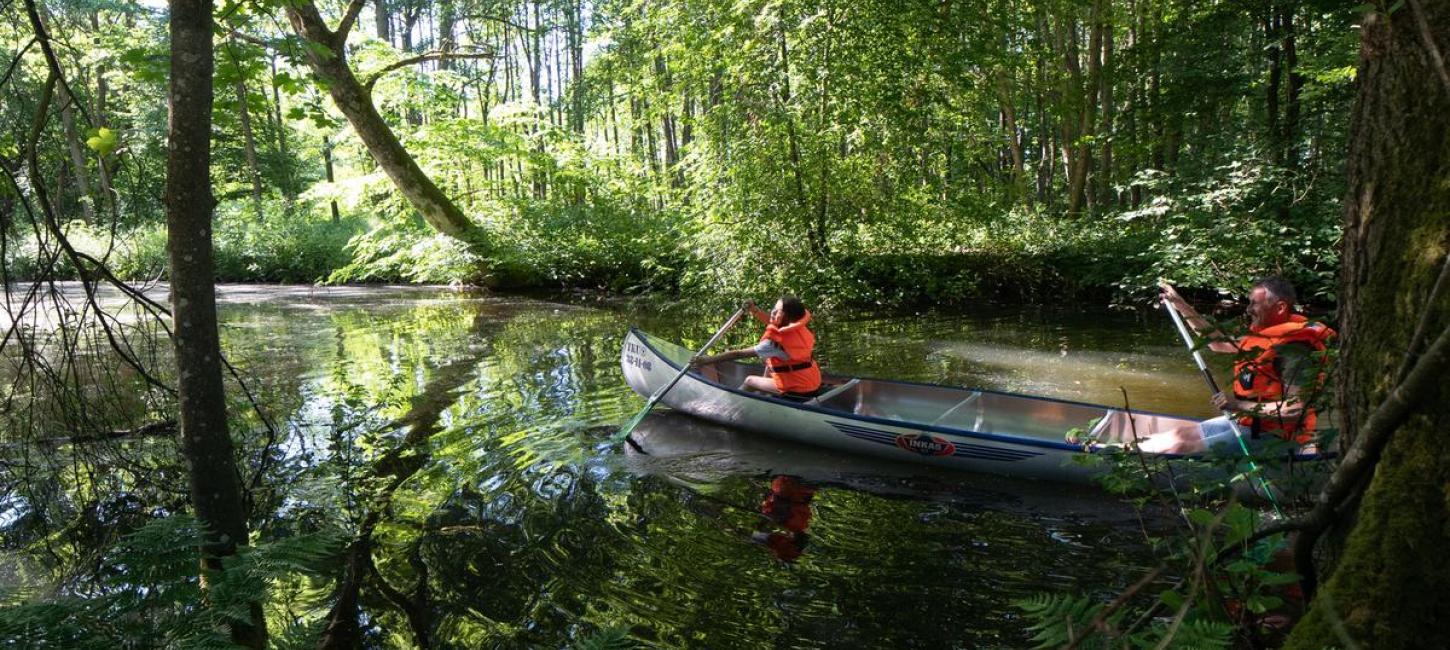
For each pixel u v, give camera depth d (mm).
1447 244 1701
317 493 4430
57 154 3695
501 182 17578
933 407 5773
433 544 3750
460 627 3012
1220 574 2152
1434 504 1598
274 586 3348
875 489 4449
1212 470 3514
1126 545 3631
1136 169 15086
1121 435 4895
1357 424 1912
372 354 8672
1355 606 1632
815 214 12117
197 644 2246
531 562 3543
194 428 2783
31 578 3508
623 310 12414
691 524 3959
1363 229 1900
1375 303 1855
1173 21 12992
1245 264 10656
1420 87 1761
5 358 8273
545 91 27094
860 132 11508
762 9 11203
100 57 8320
